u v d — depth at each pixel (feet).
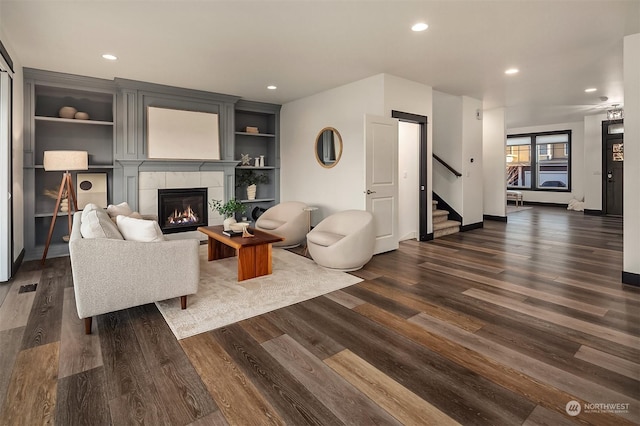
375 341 7.83
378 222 15.93
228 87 17.98
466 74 15.96
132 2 9.21
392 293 10.90
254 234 13.58
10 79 12.07
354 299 10.41
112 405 5.68
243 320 8.94
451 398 5.85
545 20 10.47
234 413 5.51
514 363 6.91
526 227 23.59
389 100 16.12
